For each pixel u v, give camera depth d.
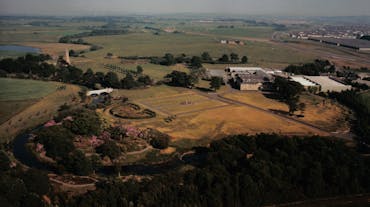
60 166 114.19
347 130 161.12
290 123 168.38
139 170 121.06
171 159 129.88
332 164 109.56
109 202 90.75
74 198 94.62
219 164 111.31
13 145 137.88
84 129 139.00
